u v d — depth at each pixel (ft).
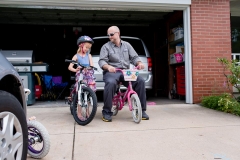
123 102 12.73
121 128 10.90
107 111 12.28
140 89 12.32
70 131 10.49
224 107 14.57
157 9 17.99
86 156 7.68
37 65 18.11
